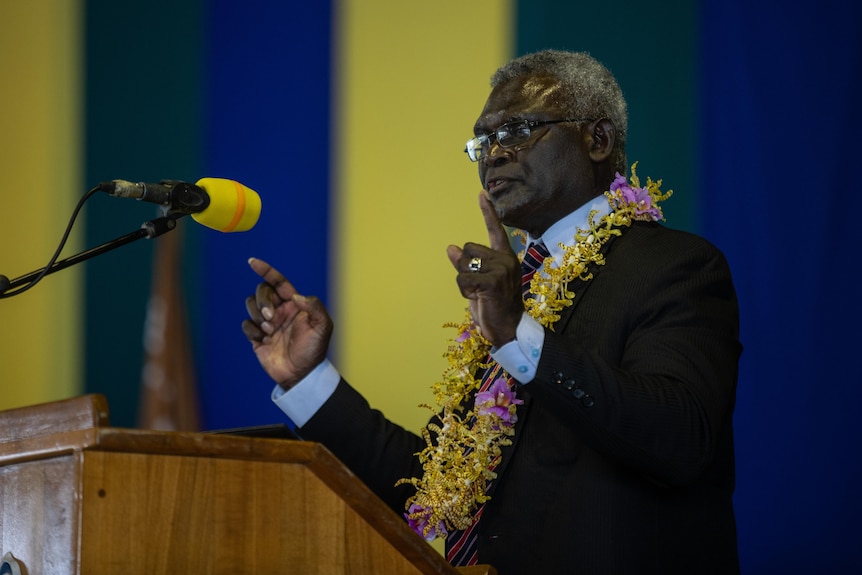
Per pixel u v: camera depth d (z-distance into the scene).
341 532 4.98
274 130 15.25
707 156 13.51
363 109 15.01
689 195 13.52
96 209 15.52
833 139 13.09
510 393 7.30
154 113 15.57
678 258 7.20
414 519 7.40
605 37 14.09
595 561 6.62
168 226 6.64
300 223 15.06
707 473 7.08
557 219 7.86
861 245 12.91
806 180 13.12
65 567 4.39
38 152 15.67
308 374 7.68
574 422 6.30
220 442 4.68
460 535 7.36
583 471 6.85
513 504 7.08
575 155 7.79
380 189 14.88
